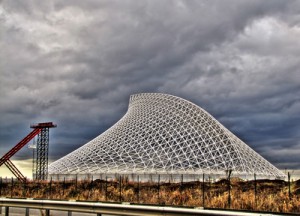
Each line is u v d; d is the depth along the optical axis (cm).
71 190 5025
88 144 8081
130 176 6500
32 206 2527
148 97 9038
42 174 8312
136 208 2042
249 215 1744
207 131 7444
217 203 3238
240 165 7069
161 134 7469
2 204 2698
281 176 7500
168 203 3472
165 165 6875
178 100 8381
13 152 7975
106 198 3894
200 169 6831
